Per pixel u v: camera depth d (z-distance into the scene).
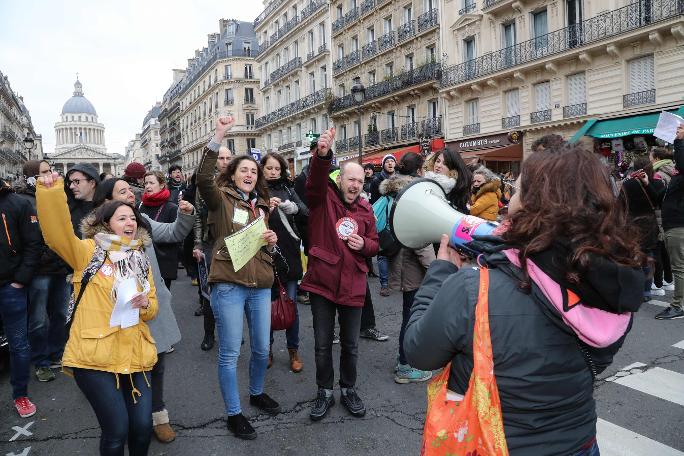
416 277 4.18
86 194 4.48
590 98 18.06
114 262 2.67
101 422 2.60
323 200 3.66
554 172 1.35
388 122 30.06
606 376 4.30
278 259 4.63
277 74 44.16
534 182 1.38
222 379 3.48
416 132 26.69
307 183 3.62
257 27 48.94
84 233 2.78
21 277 3.86
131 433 2.76
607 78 17.47
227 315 3.45
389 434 3.48
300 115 40.16
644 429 3.42
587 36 17.78
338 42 34.78
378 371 4.65
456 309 1.40
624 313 1.33
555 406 1.34
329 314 3.74
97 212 2.81
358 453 3.24
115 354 2.60
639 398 3.88
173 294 8.25
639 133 15.83
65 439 3.54
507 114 21.61
